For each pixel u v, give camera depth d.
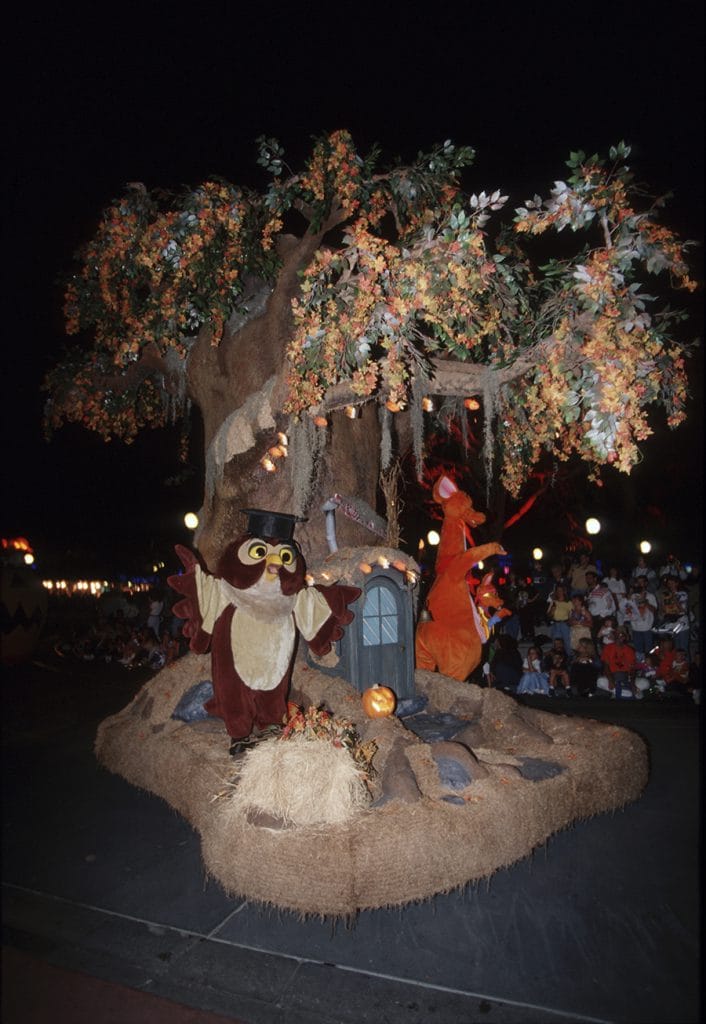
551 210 5.04
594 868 4.35
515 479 7.64
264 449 6.66
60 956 3.71
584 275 4.85
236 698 5.31
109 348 7.49
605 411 4.72
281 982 3.44
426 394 6.61
